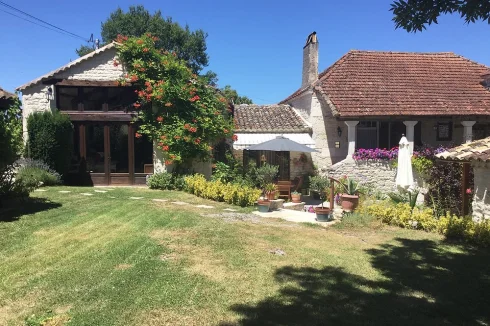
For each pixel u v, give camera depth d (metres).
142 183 22.61
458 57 29.59
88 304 6.47
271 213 16.00
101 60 21.81
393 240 12.16
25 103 21.23
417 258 10.19
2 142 12.95
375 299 7.29
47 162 20.58
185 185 20.48
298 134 24.88
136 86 22.08
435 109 23.12
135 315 6.17
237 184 18.95
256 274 8.32
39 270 7.94
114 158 22.52
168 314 6.27
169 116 21.92
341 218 15.11
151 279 7.66
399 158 18.30
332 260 9.64
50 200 15.78
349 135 22.67
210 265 8.72
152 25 47.53
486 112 23.33
